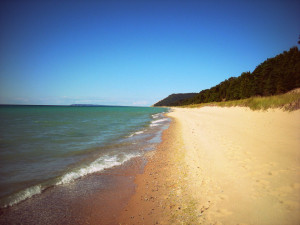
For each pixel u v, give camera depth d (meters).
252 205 3.48
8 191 5.19
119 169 7.11
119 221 3.97
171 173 6.35
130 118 33.09
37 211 4.32
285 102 14.55
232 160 5.93
